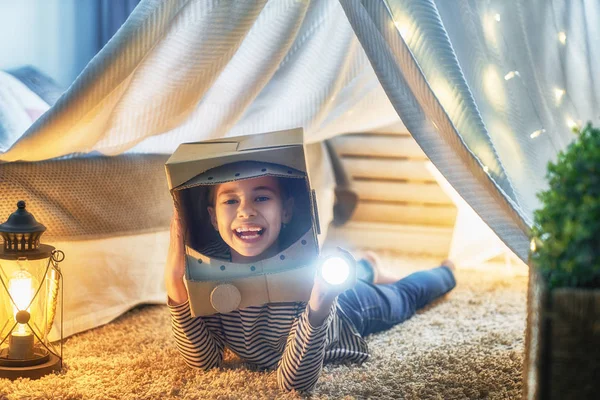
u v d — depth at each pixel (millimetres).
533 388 994
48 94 2031
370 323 1768
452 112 1422
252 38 1681
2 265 1476
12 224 1435
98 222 1821
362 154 2885
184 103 1696
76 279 1763
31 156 1647
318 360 1347
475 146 1423
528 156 1547
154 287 2010
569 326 930
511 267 2475
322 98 1905
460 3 1561
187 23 1555
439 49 1416
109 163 1867
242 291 1334
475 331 1805
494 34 1568
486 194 1405
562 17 1576
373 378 1445
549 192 1011
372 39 1410
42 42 2195
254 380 1423
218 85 1759
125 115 1706
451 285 2102
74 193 1771
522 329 1806
